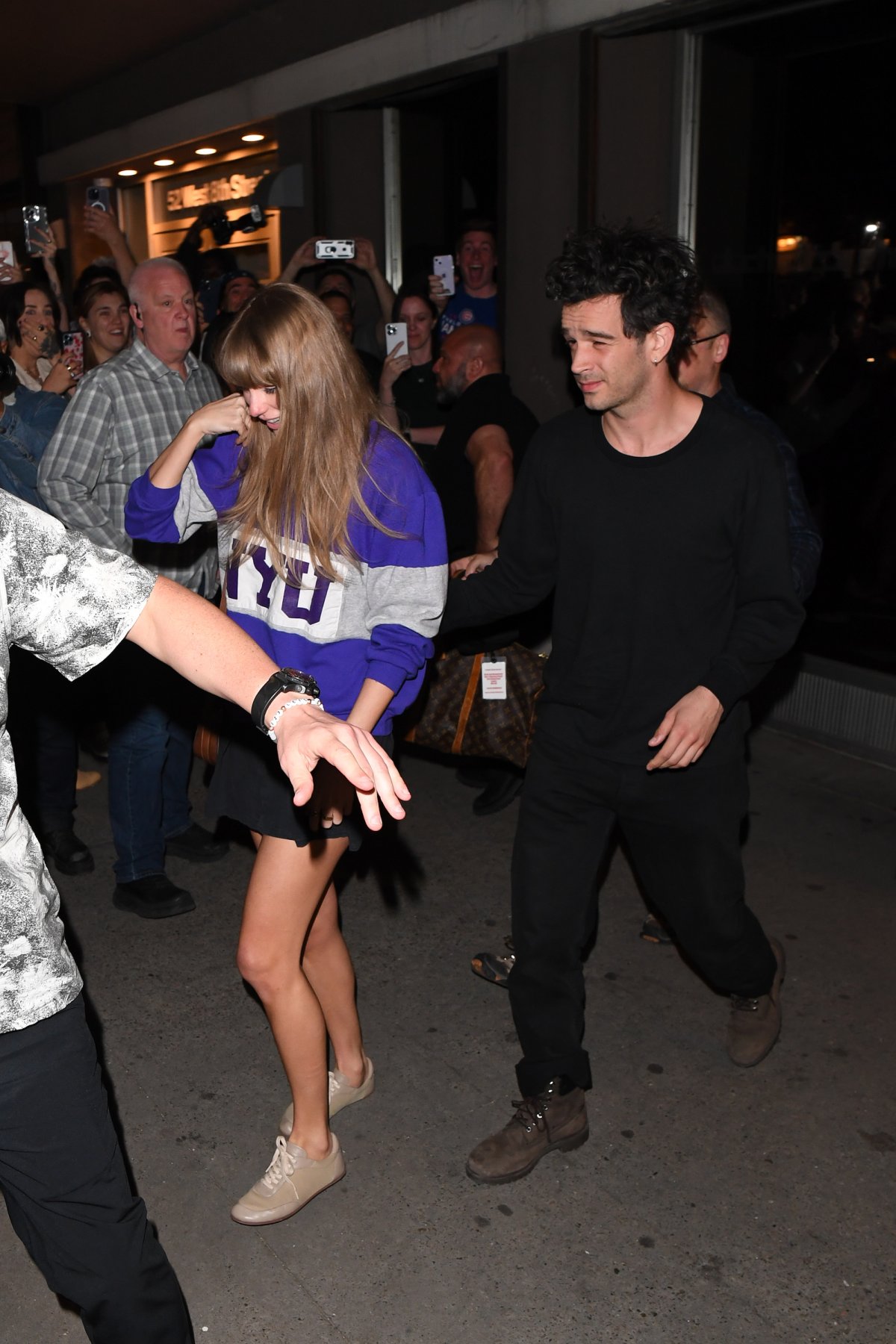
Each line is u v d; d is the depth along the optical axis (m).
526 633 3.96
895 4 4.01
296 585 2.00
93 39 7.50
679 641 2.12
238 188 8.23
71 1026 1.43
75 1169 1.44
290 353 1.88
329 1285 2.08
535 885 2.25
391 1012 2.89
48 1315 2.04
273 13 6.68
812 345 4.55
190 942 3.22
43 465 3.08
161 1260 1.54
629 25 4.45
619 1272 2.09
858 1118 2.49
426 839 3.82
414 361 5.31
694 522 2.04
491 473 3.61
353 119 6.54
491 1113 2.53
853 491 4.46
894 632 4.39
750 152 4.60
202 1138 2.46
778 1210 2.23
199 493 2.19
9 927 1.35
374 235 6.74
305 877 2.04
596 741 2.19
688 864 2.27
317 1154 2.24
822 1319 1.99
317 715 1.34
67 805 3.65
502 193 5.24
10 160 10.41
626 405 1.99
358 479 1.95
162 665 3.23
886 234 4.25
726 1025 2.82
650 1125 2.47
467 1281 2.08
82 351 4.80
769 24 4.30
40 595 1.37
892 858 3.67
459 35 5.30
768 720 4.79
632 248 1.91
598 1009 2.89
